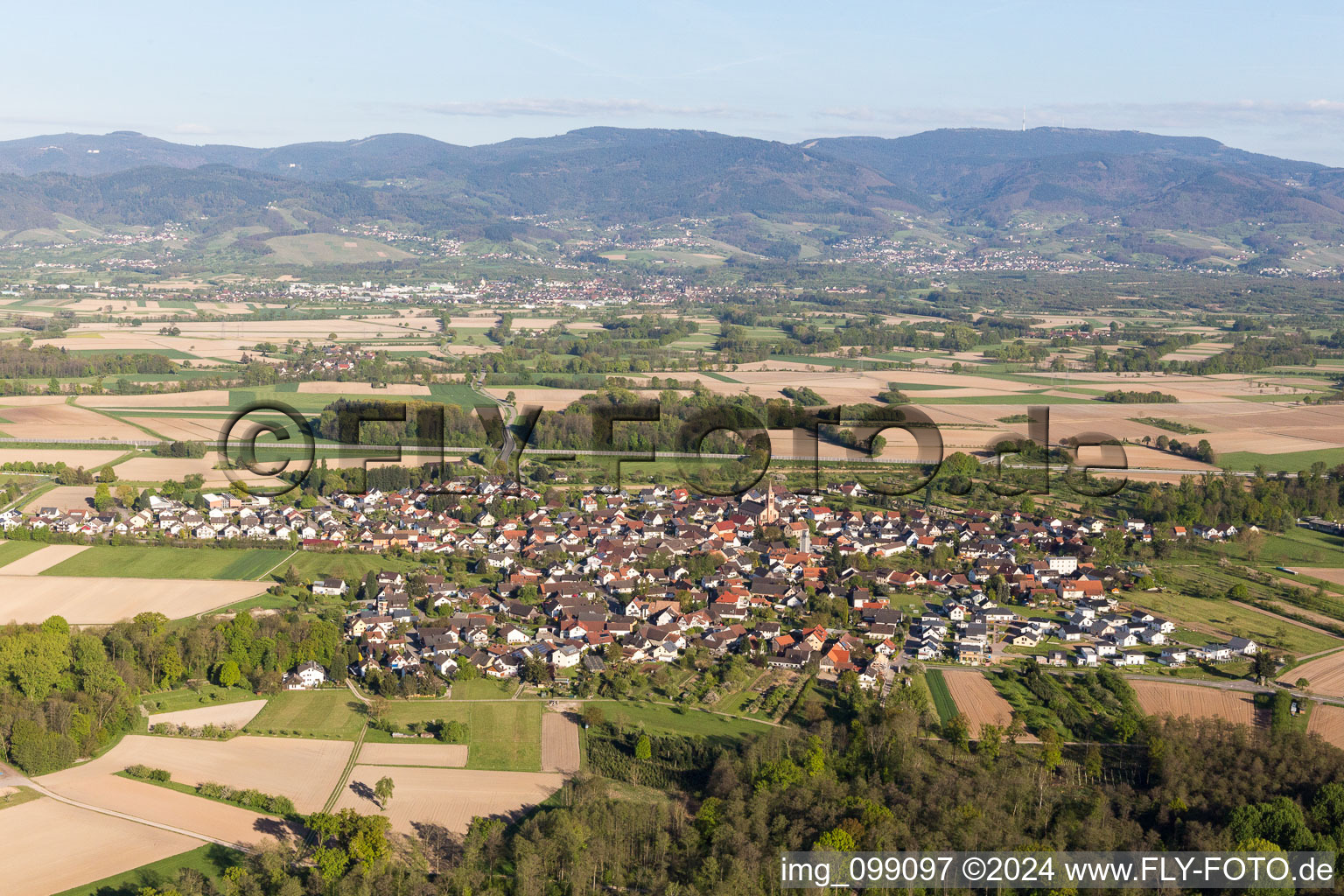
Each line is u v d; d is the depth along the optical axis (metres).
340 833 163.25
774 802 172.00
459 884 151.12
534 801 179.50
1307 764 180.25
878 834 161.00
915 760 184.25
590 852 159.12
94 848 162.25
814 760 182.75
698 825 168.25
